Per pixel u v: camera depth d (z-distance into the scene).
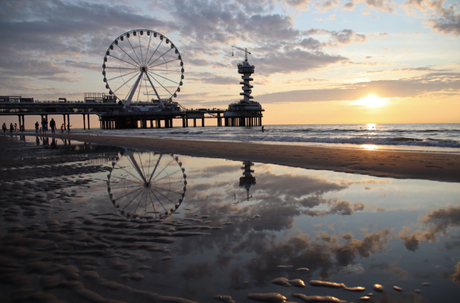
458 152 11.09
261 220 3.32
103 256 2.36
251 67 106.12
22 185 5.52
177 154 11.76
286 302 1.72
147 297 1.76
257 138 24.23
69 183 5.74
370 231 2.93
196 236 2.82
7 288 1.86
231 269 2.13
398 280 1.96
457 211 3.62
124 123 101.94
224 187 5.27
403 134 32.16
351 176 6.37
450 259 2.27
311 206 3.92
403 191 4.84
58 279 1.99
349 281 1.96
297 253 2.41
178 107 106.56
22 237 2.79
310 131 44.34
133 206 3.97
